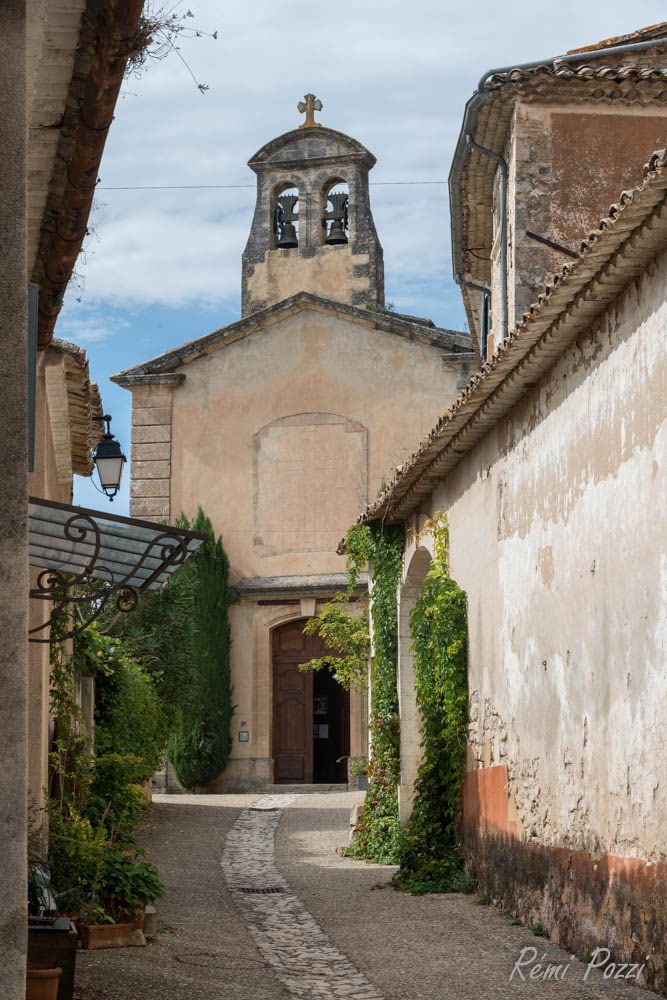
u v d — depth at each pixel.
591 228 15.20
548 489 10.72
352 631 26.31
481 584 13.34
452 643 14.09
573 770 9.87
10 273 4.12
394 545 17.72
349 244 35.72
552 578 10.58
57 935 6.78
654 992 7.86
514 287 15.17
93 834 10.84
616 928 8.70
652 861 8.08
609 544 9.09
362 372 31.41
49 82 6.09
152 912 10.04
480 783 13.30
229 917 11.73
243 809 23.58
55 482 12.74
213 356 32.12
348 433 31.27
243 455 31.59
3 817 3.92
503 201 15.85
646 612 8.30
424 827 14.57
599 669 9.27
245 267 36.41
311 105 37.22
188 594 24.06
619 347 8.92
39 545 7.62
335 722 32.22
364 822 17.36
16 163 4.15
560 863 10.11
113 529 6.82
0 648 3.98
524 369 10.80
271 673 31.05
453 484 14.82
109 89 5.96
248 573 31.19
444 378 31.02
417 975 8.98
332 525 31.00
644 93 15.09
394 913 12.09
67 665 12.29
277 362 31.81
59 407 11.75
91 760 12.45
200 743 29.97
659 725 8.02
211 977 8.62
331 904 12.80
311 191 36.28
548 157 15.24
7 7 4.19
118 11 5.39
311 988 8.57
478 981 8.67
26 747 3.99
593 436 9.50
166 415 31.95
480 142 15.92
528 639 11.33
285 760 30.92
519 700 11.63
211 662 30.34
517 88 14.98
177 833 19.47
